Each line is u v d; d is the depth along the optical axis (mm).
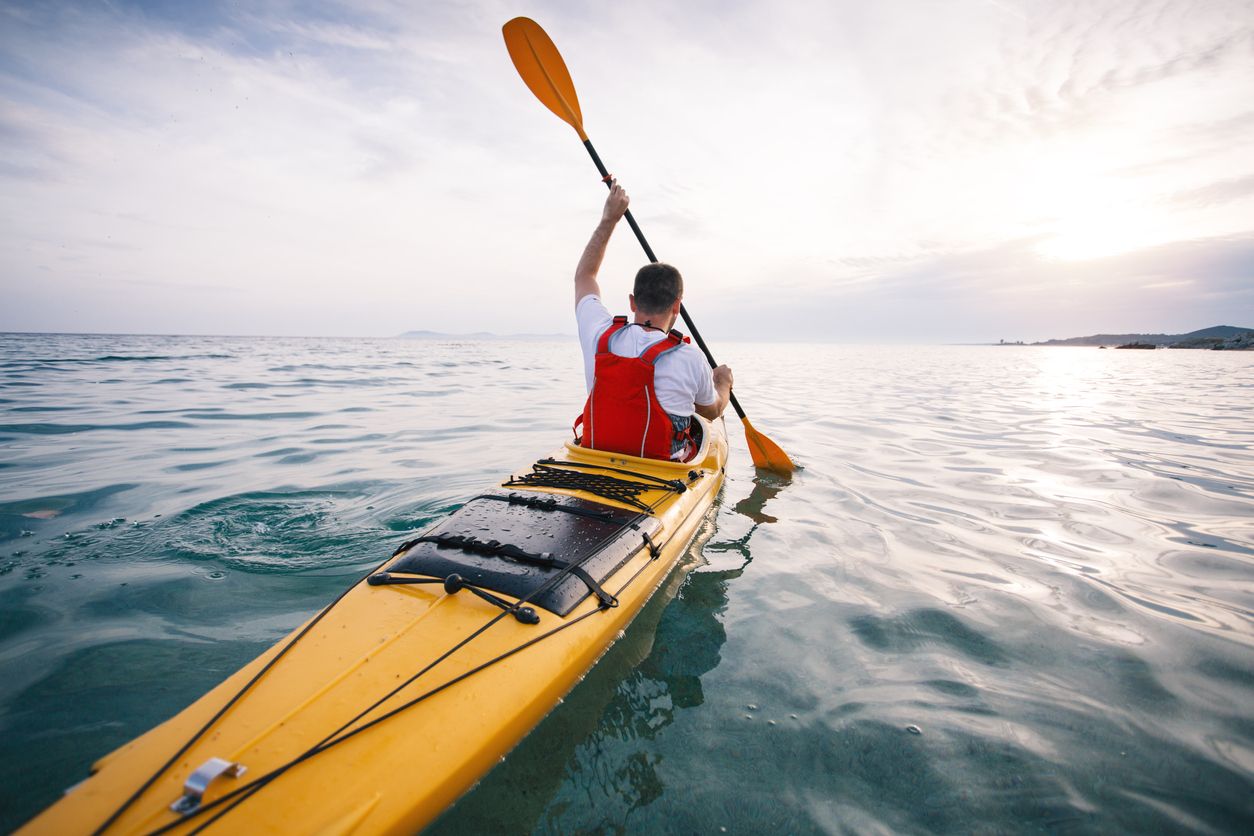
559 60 3480
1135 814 1416
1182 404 9914
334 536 3113
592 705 1749
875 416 8117
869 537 3320
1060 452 5684
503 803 1345
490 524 2117
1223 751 1642
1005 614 2432
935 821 1390
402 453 5168
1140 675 2006
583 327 2814
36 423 6129
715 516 3643
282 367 15055
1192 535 3387
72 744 1565
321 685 1360
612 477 2635
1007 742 1662
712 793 1449
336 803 1091
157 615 2270
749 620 2346
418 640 1533
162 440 5473
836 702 1831
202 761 1125
